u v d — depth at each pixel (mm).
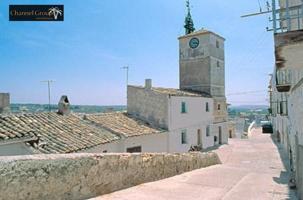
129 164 6680
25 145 9969
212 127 32062
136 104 25047
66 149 11781
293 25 7742
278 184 9148
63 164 4836
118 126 19141
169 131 23625
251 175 10445
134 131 19250
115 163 6172
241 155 25453
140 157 7145
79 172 5168
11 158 4090
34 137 10266
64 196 4848
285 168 16875
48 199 4539
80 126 16000
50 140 12188
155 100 24219
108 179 5953
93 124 17625
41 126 13477
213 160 13992
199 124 29016
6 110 12883
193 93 29859
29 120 13523
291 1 9695
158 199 5910
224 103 35188
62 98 17359
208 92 32188
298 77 8492
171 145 23906
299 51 4793
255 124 62688
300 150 7656
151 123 23984
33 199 4289
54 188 4648
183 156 10016
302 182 6945
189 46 33469
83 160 5270
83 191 5270
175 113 24734
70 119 16672
